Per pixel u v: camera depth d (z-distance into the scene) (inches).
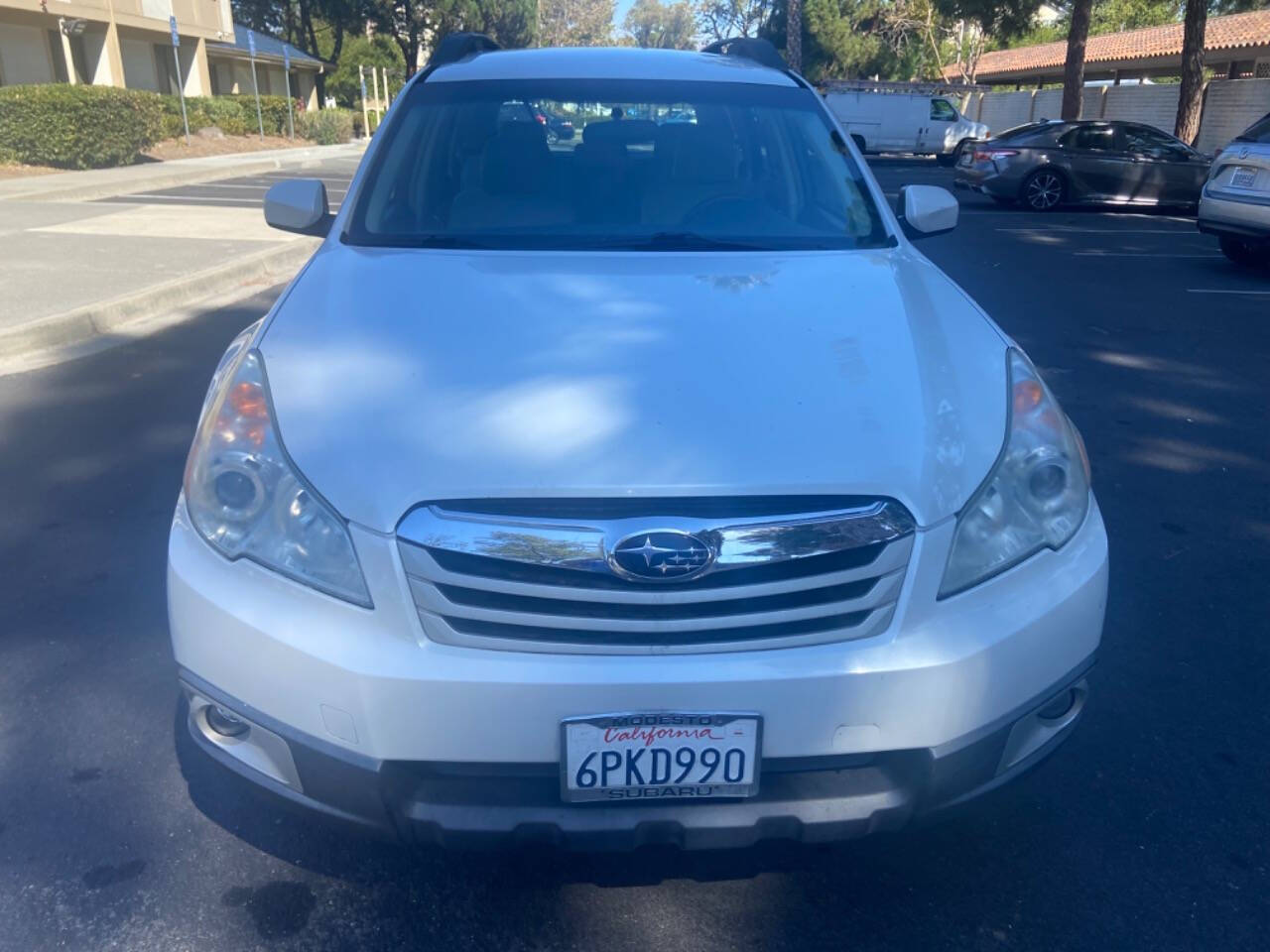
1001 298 368.2
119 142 801.6
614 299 105.2
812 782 83.7
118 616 141.4
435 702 78.6
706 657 80.0
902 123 1234.0
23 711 120.5
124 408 228.7
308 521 82.4
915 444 85.7
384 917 93.3
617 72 149.9
